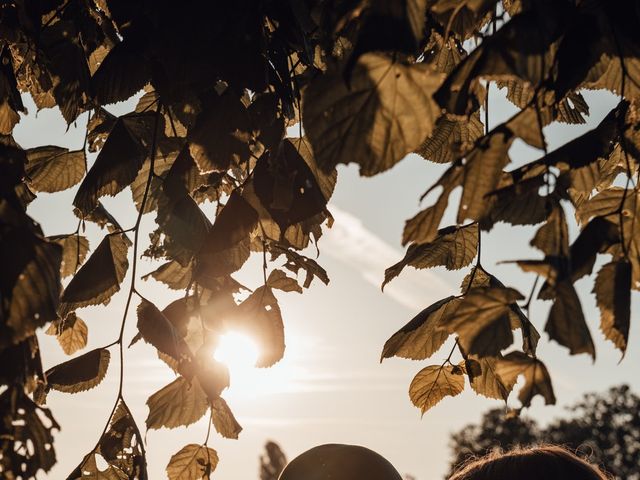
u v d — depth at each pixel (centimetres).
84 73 188
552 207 128
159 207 180
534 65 121
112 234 186
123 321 175
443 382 194
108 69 173
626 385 4538
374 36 120
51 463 134
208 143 167
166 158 195
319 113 122
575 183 137
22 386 133
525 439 3469
